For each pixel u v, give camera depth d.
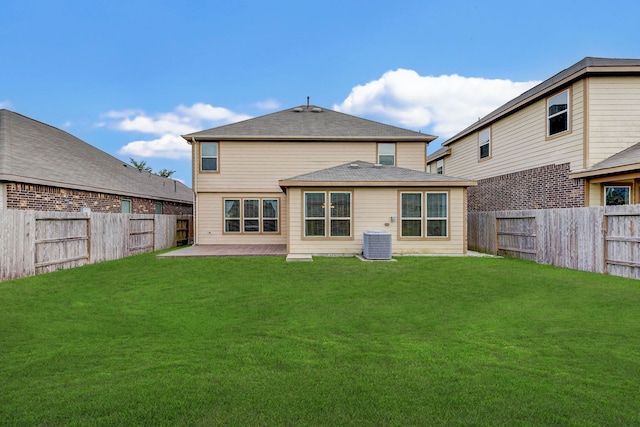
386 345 4.21
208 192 16.48
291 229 12.48
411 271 9.05
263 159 16.61
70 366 3.63
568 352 3.92
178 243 17.62
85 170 15.70
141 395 3.02
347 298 6.53
